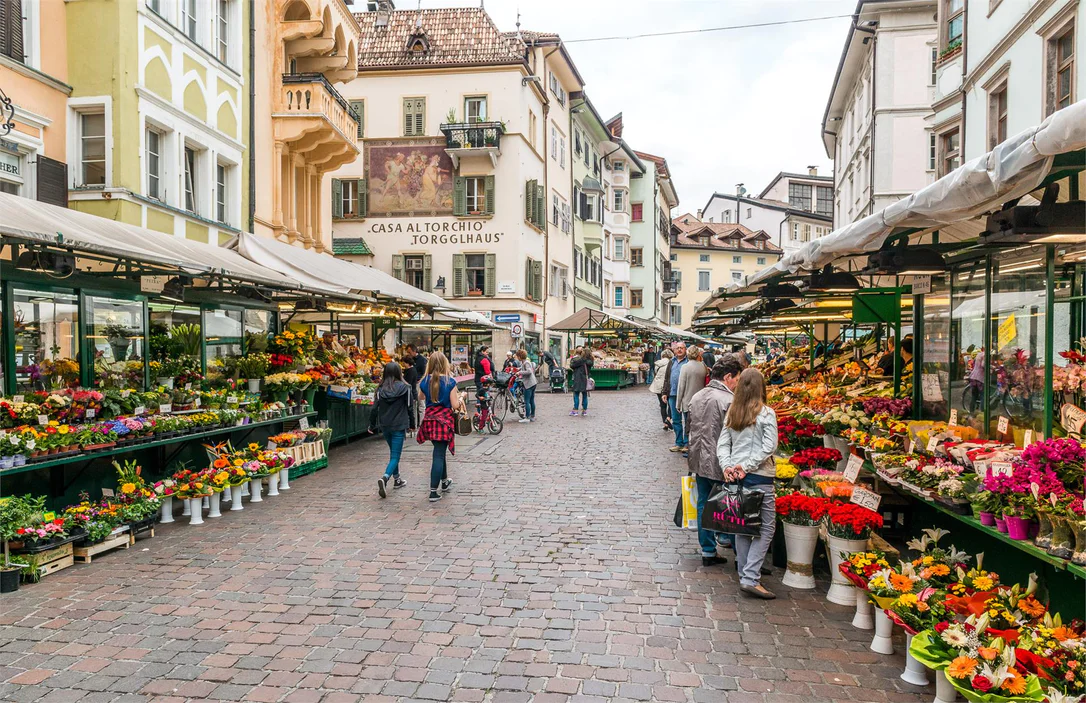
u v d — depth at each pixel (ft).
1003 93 47.21
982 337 19.08
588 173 149.69
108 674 13.91
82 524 21.33
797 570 19.13
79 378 26.68
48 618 16.70
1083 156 10.43
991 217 14.19
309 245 63.87
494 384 62.44
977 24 50.08
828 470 23.09
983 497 14.01
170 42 41.47
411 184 105.81
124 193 36.91
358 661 14.52
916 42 78.07
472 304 105.50
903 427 21.21
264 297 40.50
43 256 24.30
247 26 50.85
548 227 119.65
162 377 31.48
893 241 20.49
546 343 118.32
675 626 16.40
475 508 28.02
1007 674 11.12
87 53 37.04
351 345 55.88
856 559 16.29
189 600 17.89
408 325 68.28
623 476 34.99
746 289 28.76
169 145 41.78
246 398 34.55
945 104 62.90
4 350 23.65
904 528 22.72
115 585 18.99
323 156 62.95
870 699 13.08
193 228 43.91
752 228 246.27
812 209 244.83
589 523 25.75
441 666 14.32
